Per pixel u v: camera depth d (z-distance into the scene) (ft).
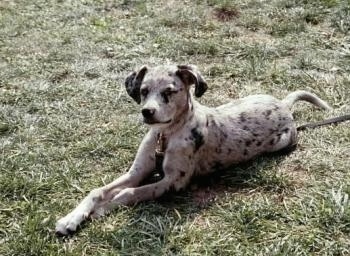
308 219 6.43
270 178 7.02
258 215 6.50
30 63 9.95
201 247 6.12
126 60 10.05
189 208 6.64
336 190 6.83
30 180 7.01
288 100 8.13
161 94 6.55
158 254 6.04
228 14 11.85
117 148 7.68
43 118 8.30
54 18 11.97
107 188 6.66
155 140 6.86
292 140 7.57
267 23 11.31
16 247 6.08
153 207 6.60
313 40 10.65
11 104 8.72
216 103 8.75
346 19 11.22
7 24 11.51
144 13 12.09
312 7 11.82
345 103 8.69
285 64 9.87
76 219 6.30
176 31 11.25
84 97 8.86
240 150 7.20
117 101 8.75
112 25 11.52
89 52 10.37
